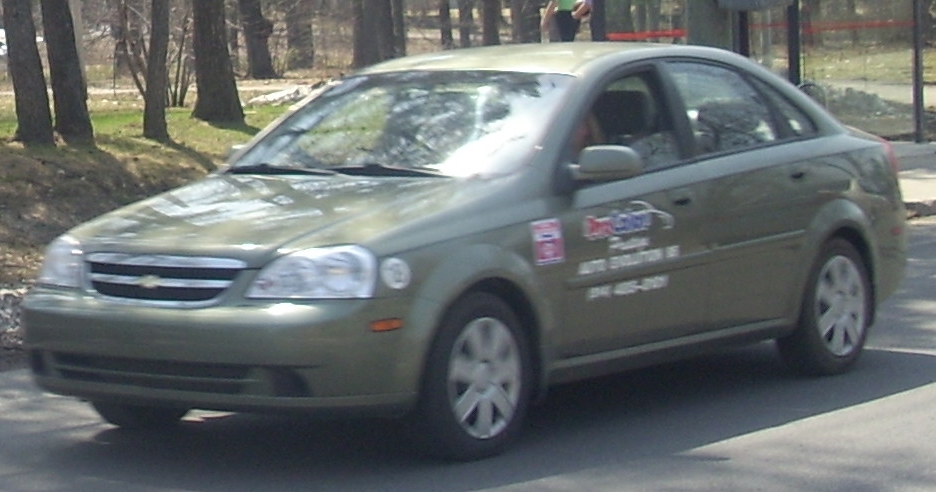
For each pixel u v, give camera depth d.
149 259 9.38
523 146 10.35
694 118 11.44
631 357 10.78
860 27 29.47
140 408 10.78
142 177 23.22
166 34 26.50
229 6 52.34
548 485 9.38
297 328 8.89
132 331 9.24
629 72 11.14
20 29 23.72
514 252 9.80
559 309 10.12
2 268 18.23
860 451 10.23
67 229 20.55
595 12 26.06
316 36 59.53
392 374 9.15
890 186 13.09
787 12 27.53
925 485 9.41
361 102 11.33
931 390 11.99
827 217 12.17
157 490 9.47
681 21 26.06
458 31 70.75
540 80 10.88
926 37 51.66
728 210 11.31
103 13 43.47
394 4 56.28
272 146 11.28
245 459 10.18
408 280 9.20
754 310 11.66
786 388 12.13
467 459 9.81
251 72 51.84
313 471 9.81
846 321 12.52
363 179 10.38
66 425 11.30
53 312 9.59
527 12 51.59
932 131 30.97
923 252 19.45
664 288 10.86
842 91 29.48
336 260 9.07
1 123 28.62
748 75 12.15
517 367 9.97
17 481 9.73
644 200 10.70
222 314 9.02
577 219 10.23
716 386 12.25
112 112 33.16
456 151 10.48
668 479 9.55
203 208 10.05
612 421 11.12
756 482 9.48
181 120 29.56
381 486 9.41
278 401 9.01
